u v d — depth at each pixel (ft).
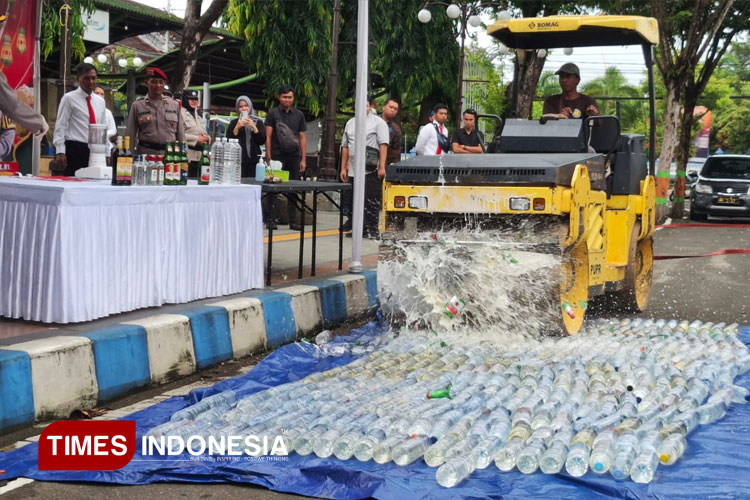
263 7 67.72
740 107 223.92
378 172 39.11
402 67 75.56
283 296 23.79
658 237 58.39
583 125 25.84
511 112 28.91
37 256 18.61
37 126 25.26
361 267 28.86
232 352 21.56
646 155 29.91
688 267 41.16
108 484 13.57
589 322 26.16
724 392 17.98
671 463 13.94
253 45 68.95
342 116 85.61
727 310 30.42
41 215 18.53
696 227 68.18
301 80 69.87
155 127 27.17
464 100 87.86
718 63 85.56
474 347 21.77
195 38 46.70
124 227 19.88
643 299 29.96
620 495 12.60
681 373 19.66
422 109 84.69
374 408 16.43
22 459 14.23
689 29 70.23
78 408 16.94
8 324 18.69
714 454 14.49
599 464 13.41
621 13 69.67
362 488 13.10
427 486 13.05
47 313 18.48
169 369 19.45
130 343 18.33
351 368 19.98
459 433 14.79
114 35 66.74
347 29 72.13
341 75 72.02
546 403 16.07
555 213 21.74
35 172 34.58
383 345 22.71
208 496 13.20
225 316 21.39
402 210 23.27
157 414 16.87
